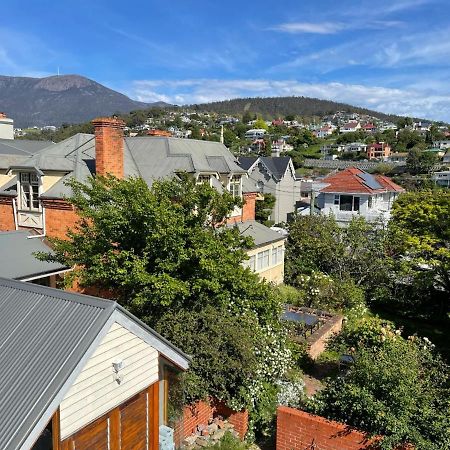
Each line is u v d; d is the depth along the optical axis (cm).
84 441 705
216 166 2327
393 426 873
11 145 2781
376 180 4191
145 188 1299
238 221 2525
